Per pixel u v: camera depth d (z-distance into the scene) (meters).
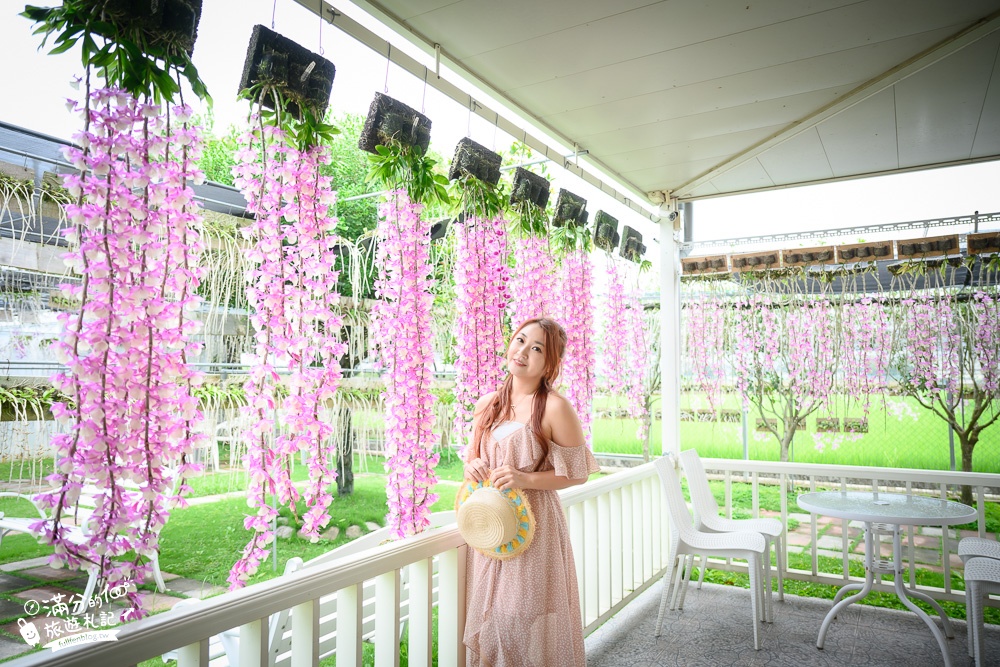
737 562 4.36
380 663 1.92
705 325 4.66
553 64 2.74
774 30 2.49
